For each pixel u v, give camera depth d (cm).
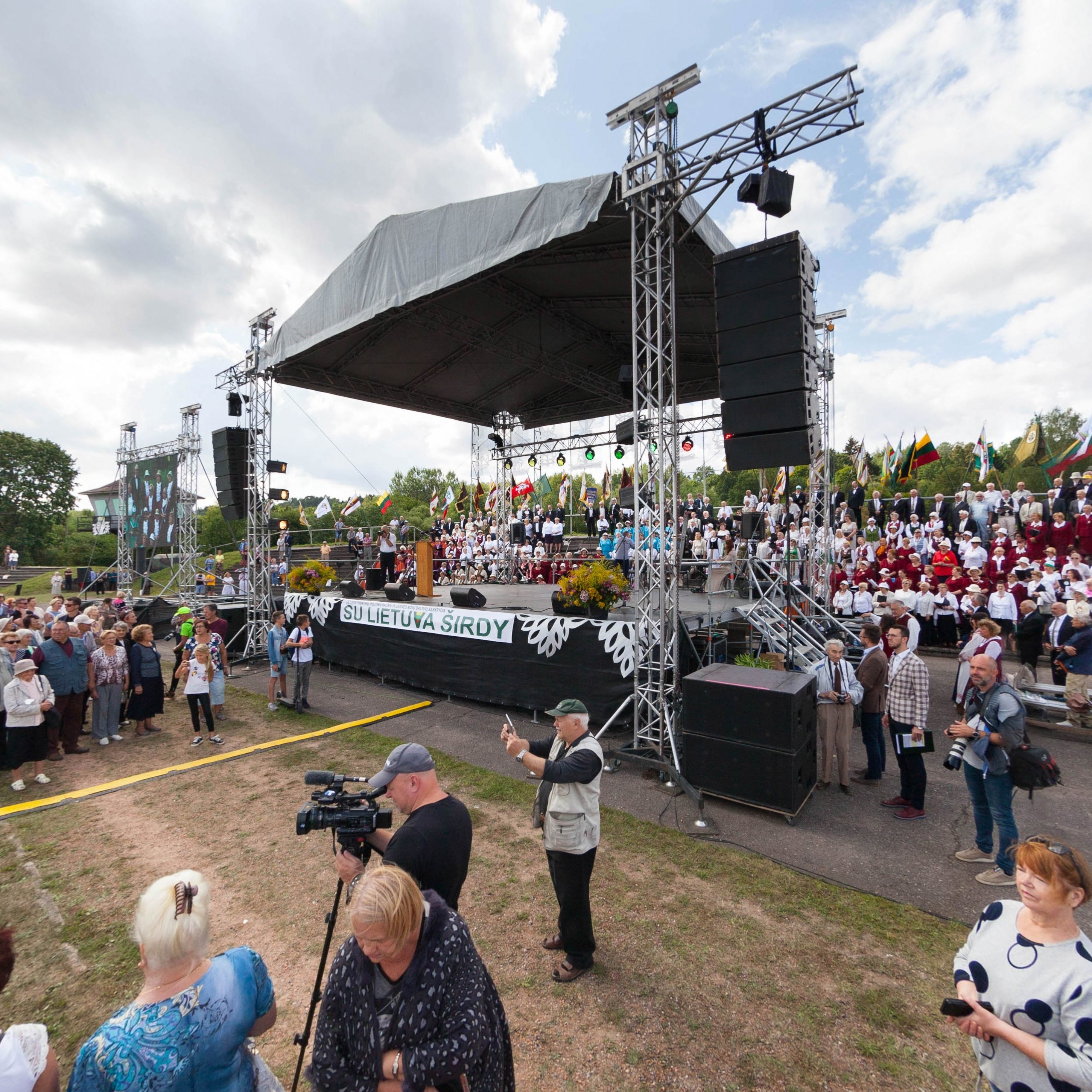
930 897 452
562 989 362
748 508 1780
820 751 665
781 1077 301
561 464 1952
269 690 1030
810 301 660
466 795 641
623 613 948
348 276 1047
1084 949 185
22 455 5441
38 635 962
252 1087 181
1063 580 1208
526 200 793
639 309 1038
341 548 2931
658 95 676
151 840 562
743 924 423
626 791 651
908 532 1620
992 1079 196
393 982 171
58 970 389
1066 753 747
